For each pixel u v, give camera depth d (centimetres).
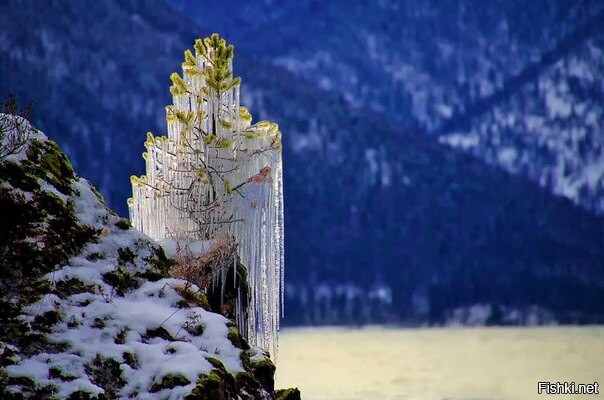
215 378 465
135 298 526
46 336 466
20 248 505
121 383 459
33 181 540
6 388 424
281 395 590
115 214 574
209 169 629
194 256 601
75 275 512
